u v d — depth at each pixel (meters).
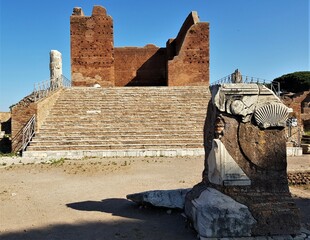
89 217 7.15
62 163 14.03
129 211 7.55
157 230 6.30
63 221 6.90
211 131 6.61
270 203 5.96
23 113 17.12
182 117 19.19
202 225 5.66
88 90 22.58
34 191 9.54
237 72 16.69
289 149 16.44
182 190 7.64
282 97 19.73
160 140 16.81
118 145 16.33
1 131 32.03
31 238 5.97
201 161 14.42
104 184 10.34
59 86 22.92
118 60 35.91
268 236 5.77
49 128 17.62
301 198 8.60
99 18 29.72
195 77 28.75
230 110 6.18
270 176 6.14
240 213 5.70
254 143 6.16
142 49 36.12
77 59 29.59
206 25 28.70
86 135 17.14
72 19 29.48
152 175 11.60
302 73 60.03
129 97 21.69
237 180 6.02
